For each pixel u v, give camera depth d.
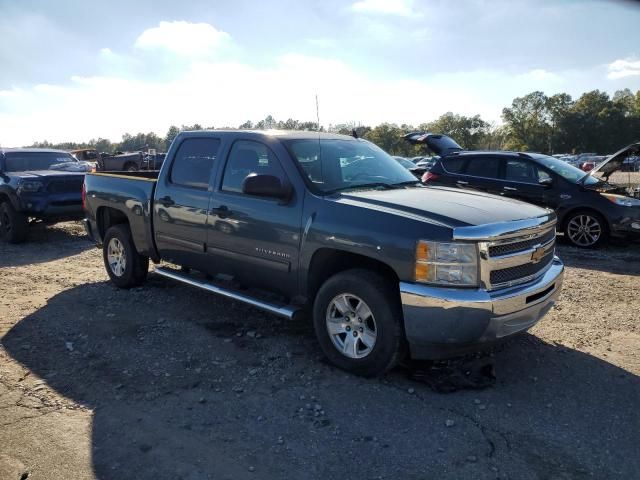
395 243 3.71
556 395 3.78
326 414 3.54
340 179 4.65
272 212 4.52
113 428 3.39
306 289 4.37
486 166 10.16
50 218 10.30
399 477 2.90
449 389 3.81
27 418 3.51
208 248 5.15
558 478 2.89
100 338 4.89
